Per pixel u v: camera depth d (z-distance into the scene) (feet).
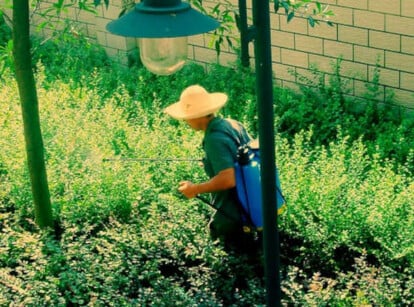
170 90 31.58
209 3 32.65
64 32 24.66
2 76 31.22
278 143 24.75
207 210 22.90
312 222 21.50
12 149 25.55
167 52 14.89
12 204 24.57
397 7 27.76
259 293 19.67
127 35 13.75
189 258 21.40
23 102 21.70
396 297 19.36
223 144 19.71
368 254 21.30
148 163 24.58
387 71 29.01
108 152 25.26
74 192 23.58
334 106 28.68
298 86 31.55
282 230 22.12
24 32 21.22
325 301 19.19
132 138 26.00
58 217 23.43
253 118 28.78
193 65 33.78
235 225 20.95
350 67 30.01
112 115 27.86
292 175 22.79
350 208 21.72
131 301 19.61
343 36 29.63
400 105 29.14
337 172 22.81
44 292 19.75
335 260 21.44
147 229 22.04
